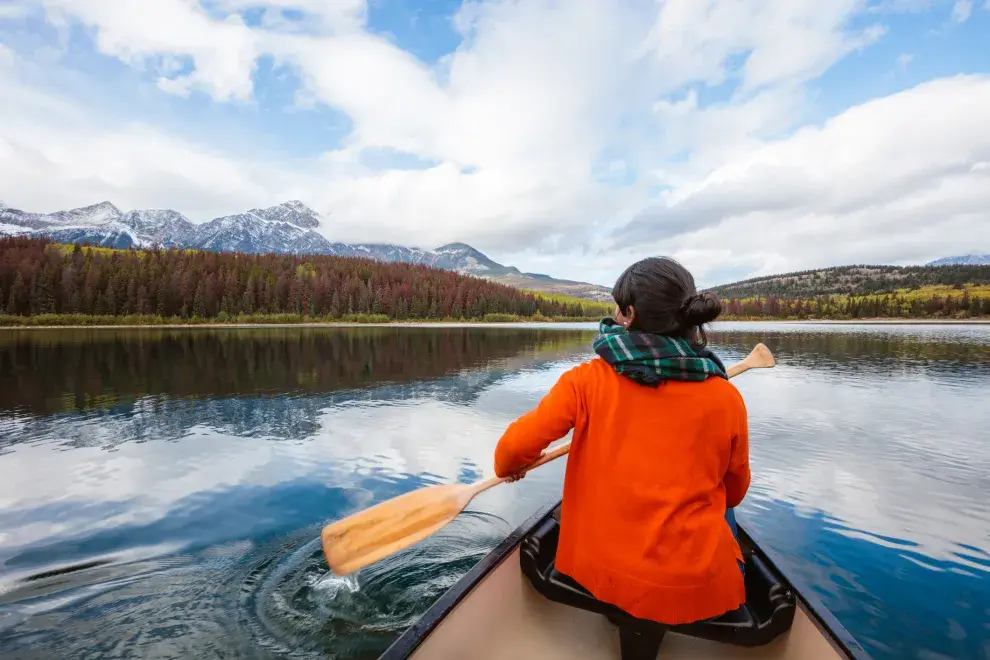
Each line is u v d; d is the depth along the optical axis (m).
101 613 3.21
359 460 6.55
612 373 1.43
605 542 1.39
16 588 3.49
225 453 6.88
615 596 1.37
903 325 80.69
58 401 11.02
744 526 2.56
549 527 2.13
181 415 9.49
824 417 9.39
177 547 4.09
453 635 1.63
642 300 1.42
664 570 1.31
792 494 5.29
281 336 41.75
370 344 31.52
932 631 3.02
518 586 1.93
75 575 3.68
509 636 1.63
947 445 7.31
